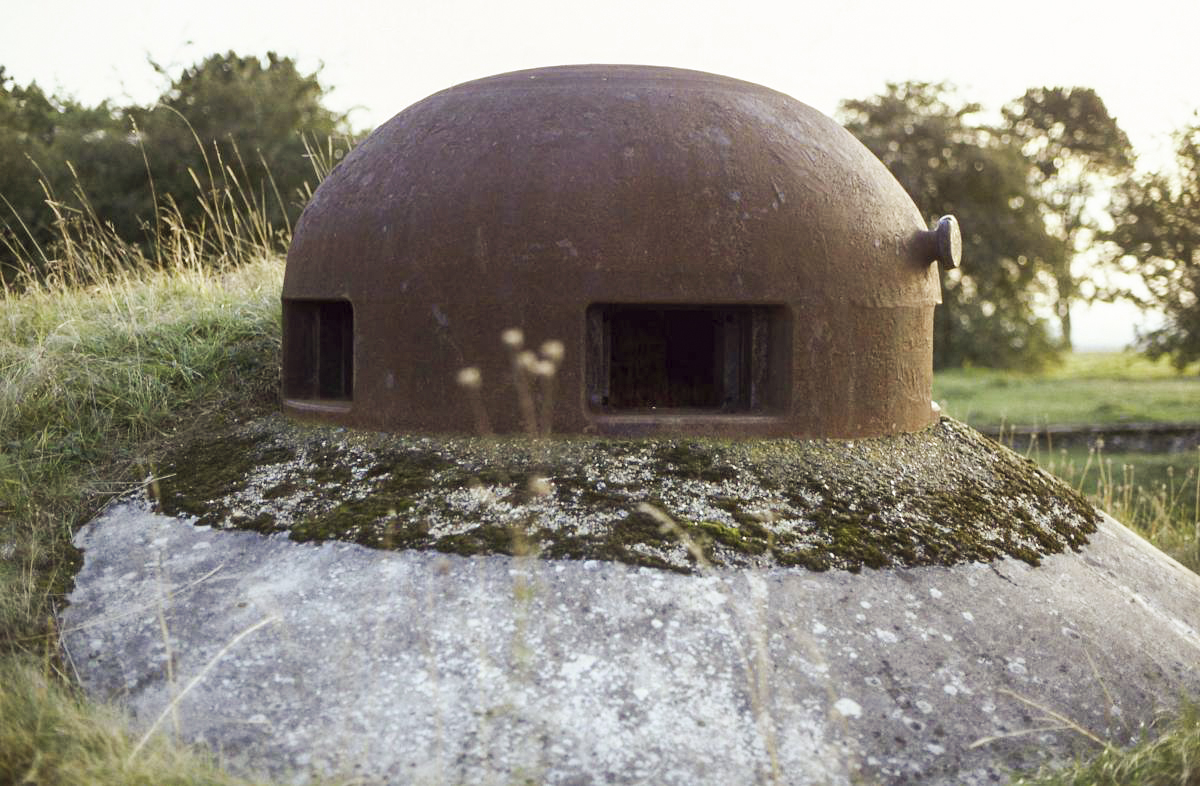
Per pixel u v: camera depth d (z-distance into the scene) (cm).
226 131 1647
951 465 424
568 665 299
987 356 2570
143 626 328
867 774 279
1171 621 381
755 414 407
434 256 396
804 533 357
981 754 291
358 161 436
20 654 317
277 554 353
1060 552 397
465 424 397
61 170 1600
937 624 331
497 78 436
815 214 401
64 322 579
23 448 455
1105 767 283
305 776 268
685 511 359
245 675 303
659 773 271
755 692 296
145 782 251
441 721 282
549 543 340
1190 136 1764
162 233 1549
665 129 398
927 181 2556
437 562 335
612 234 384
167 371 512
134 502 410
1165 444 1345
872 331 414
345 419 425
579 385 390
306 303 465
